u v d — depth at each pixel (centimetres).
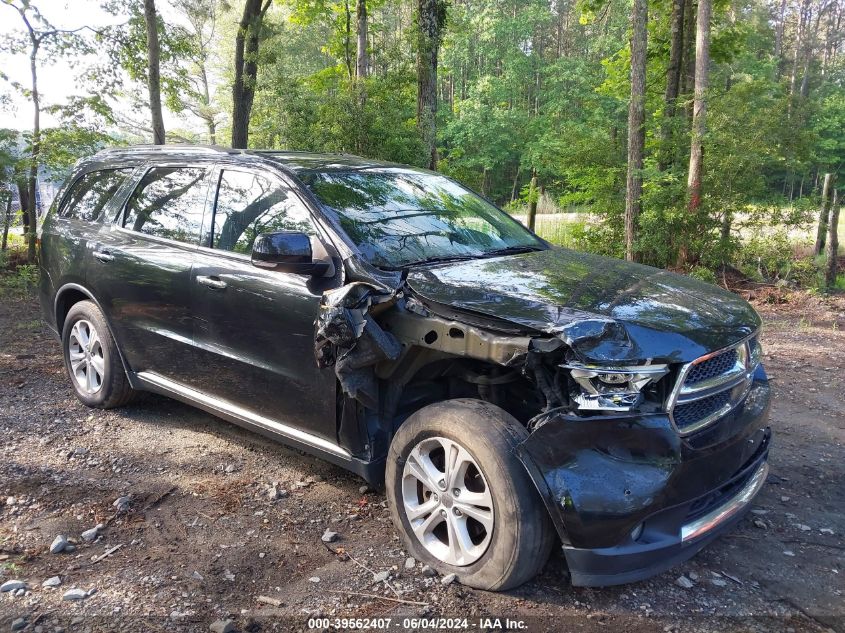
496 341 278
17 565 303
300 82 1387
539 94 4784
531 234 451
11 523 340
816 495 398
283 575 302
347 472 409
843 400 573
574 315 282
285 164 401
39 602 276
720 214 1256
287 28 3772
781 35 5862
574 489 260
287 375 359
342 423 337
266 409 380
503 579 280
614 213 1370
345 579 300
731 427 295
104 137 1133
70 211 525
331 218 358
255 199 393
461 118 4616
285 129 1297
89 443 443
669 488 263
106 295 467
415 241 370
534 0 4906
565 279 334
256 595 287
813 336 827
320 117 1239
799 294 1134
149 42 1128
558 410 268
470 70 5484
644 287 333
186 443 447
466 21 4819
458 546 299
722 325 302
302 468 413
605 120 1617
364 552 322
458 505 295
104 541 327
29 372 592
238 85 1597
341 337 302
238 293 375
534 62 4934
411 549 315
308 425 359
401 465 316
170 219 437
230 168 416
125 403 498
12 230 1440
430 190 439
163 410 505
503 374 312
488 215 446
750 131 1227
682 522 277
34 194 1107
